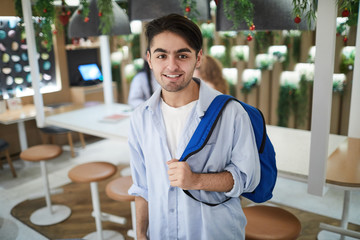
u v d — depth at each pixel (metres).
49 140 5.03
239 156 1.15
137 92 3.80
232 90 4.80
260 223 1.73
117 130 3.01
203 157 1.19
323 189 1.76
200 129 1.16
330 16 1.49
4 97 4.44
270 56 4.36
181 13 2.22
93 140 5.47
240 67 4.67
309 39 4.09
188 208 1.23
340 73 3.46
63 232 2.88
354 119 2.54
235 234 1.28
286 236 1.61
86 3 2.68
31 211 3.24
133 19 2.32
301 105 4.35
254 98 4.71
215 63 3.75
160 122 1.26
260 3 1.81
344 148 2.33
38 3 2.94
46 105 4.88
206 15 2.37
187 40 1.08
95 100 5.35
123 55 5.83
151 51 1.12
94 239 2.74
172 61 1.08
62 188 3.73
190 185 1.12
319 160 1.71
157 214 1.33
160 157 1.26
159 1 2.21
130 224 2.97
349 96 3.68
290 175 1.92
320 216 2.96
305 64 4.19
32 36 2.99
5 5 3.22
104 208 3.27
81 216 3.13
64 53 5.12
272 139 2.51
